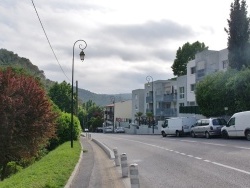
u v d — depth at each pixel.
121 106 114.94
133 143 33.59
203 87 41.31
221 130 34.56
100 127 108.94
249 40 41.69
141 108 89.38
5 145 18.03
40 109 19.20
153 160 18.84
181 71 85.56
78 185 11.69
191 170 14.45
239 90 35.16
